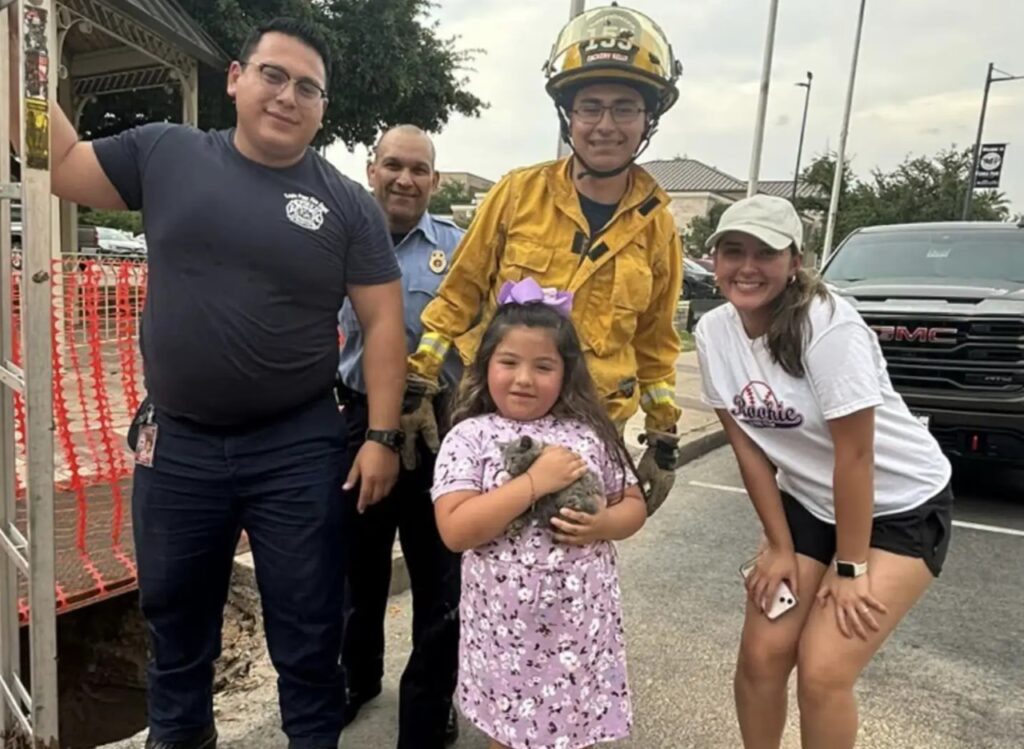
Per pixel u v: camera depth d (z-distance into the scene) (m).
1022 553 5.05
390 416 2.47
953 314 5.65
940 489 2.36
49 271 2.14
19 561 2.40
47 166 2.09
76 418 5.89
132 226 35.62
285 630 2.49
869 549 2.32
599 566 2.12
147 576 2.42
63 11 9.34
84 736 3.68
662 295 2.52
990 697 3.32
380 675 3.06
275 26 2.20
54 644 2.31
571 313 2.35
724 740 2.94
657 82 2.24
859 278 7.01
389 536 2.89
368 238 2.40
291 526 2.41
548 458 2.01
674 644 3.70
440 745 2.63
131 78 13.22
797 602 2.41
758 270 2.21
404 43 16.27
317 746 2.52
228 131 2.35
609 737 2.17
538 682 2.07
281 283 2.25
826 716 2.27
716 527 5.45
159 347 2.25
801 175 41.69
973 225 7.49
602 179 2.36
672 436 2.61
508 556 2.05
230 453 2.36
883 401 2.31
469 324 2.56
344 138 17.50
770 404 2.34
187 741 2.55
